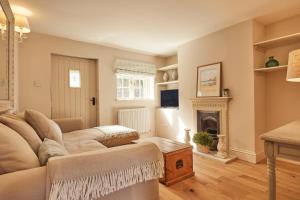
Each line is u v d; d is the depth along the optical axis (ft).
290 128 4.82
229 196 6.30
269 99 10.02
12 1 7.39
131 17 8.98
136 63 14.99
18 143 3.49
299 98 9.05
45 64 11.09
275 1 7.72
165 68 15.96
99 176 3.45
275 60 9.10
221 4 7.87
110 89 13.75
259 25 9.65
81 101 12.86
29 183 2.94
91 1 7.48
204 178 7.70
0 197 2.68
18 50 10.08
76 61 12.67
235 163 9.29
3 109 6.03
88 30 10.58
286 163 9.12
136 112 14.67
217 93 10.68
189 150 7.91
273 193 4.27
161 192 6.64
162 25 9.96
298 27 8.99
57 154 3.88
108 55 13.67
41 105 10.93
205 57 11.53
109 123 13.65
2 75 6.94
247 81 9.45
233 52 10.04
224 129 10.41
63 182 3.09
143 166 4.04
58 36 11.48
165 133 15.39
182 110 13.28
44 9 8.09
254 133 9.25
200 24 9.87
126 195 4.04
